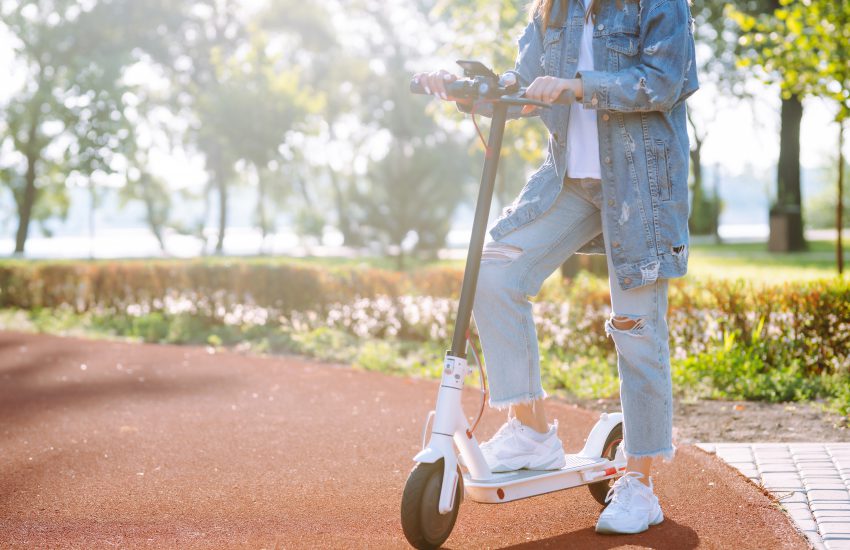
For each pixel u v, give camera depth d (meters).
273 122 24.44
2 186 45.47
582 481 3.21
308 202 51.25
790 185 26.69
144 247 59.88
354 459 4.34
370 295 10.19
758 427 5.07
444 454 2.79
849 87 11.06
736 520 3.20
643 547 2.90
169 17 40.97
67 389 6.64
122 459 4.40
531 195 3.10
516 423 3.15
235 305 11.13
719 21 26.83
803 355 6.86
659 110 2.93
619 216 2.98
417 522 2.73
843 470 3.83
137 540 3.10
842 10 10.90
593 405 5.93
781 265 20.02
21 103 39.50
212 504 3.58
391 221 22.80
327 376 7.18
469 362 7.97
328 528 3.21
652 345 3.04
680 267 3.01
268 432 5.01
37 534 3.19
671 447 3.10
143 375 7.29
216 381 6.95
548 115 3.07
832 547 2.91
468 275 2.90
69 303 13.03
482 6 13.16
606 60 3.00
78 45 39.81
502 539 3.04
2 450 4.64
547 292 9.59
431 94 3.07
